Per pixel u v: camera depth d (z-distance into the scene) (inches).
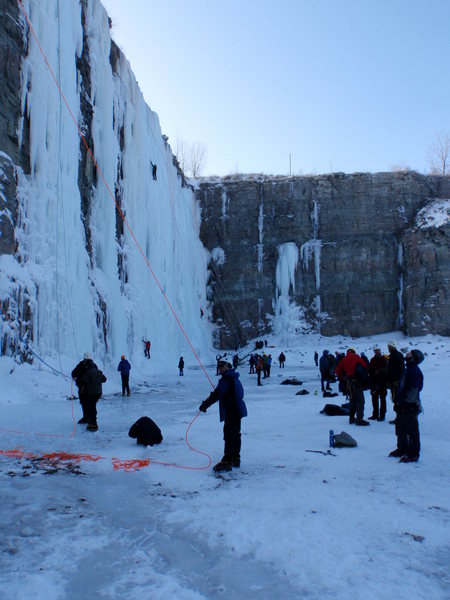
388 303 2167.8
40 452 339.3
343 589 147.2
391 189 2261.3
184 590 146.7
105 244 1246.9
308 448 354.3
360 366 462.9
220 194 2386.8
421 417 489.4
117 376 1063.6
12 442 372.2
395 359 452.4
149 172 1616.6
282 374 1355.8
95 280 1152.8
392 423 465.4
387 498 232.4
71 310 972.6
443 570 159.5
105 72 1285.7
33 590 142.1
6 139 834.8
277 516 208.7
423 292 2027.6
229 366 306.8
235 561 167.0
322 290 2224.4
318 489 248.5
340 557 168.4
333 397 708.0
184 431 435.2
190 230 2203.5
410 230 2138.3
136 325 1373.0
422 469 288.4
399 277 2174.0
